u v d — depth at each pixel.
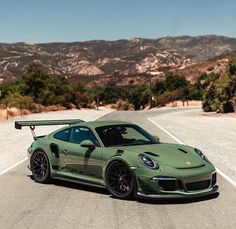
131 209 8.27
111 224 7.37
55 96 77.88
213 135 23.81
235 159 14.77
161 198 8.50
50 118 43.81
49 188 10.28
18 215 8.02
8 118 43.19
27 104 59.59
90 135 9.92
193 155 9.30
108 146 9.56
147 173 8.55
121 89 154.00
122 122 10.53
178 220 7.55
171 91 115.62
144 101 114.88
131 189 8.81
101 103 145.88
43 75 77.25
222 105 48.44
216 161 14.31
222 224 7.33
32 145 11.22
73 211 8.22
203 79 104.56
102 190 9.88
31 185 10.68
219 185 10.40
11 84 78.62
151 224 7.34
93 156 9.57
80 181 9.96
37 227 7.26
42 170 10.90
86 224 7.39
